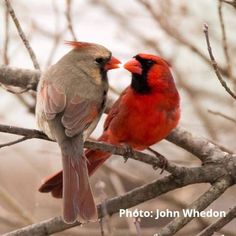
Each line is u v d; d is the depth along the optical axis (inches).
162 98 408.8
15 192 622.8
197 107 522.0
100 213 383.9
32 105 471.5
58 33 479.8
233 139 519.8
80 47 393.7
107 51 392.5
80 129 356.8
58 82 374.0
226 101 525.7
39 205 548.7
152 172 544.1
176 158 526.3
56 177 406.6
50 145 552.1
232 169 405.4
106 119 420.5
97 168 416.5
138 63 413.1
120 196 402.6
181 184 402.6
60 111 360.2
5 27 452.1
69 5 446.6
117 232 505.4
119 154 384.8
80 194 346.3
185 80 525.0
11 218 521.0
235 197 545.6
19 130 349.1
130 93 411.5
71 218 342.3
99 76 386.0
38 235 390.0
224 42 447.5
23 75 440.5
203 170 405.1
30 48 438.0
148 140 415.8
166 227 381.4
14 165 647.1
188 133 424.8
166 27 518.6
